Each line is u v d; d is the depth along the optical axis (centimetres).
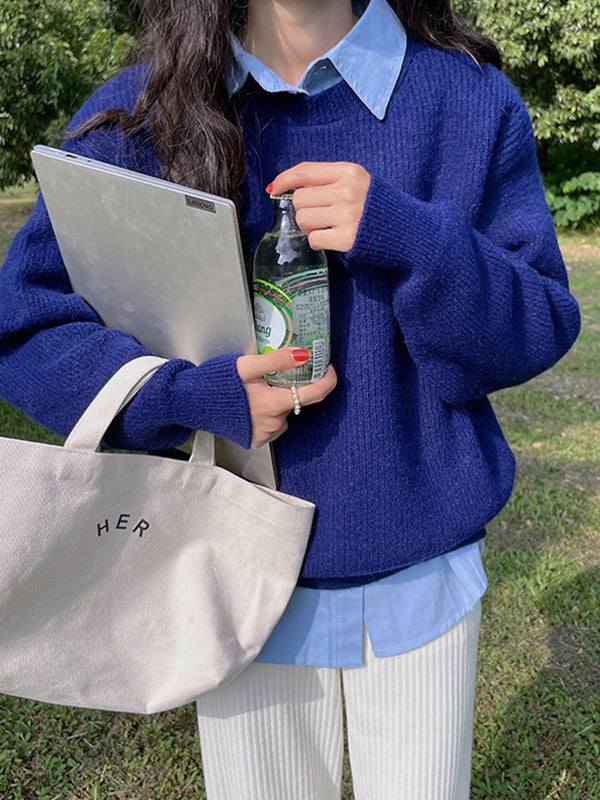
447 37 124
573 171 1099
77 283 125
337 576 126
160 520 119
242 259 108
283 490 126
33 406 117
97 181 111
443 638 131
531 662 276
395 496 123
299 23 118
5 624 116
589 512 373
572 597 311
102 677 122
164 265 114
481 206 126
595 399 525
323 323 113
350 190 106
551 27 936
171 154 117
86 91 696
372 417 122
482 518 127
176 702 125
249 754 135
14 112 723
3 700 261
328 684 137
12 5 680
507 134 124
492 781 231
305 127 120
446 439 127
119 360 115
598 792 225
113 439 119
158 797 229
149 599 123
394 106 120
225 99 118
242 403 111
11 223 1145
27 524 111
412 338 116
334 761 146
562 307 123
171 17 115
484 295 112
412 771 135
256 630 123
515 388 543
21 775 236
